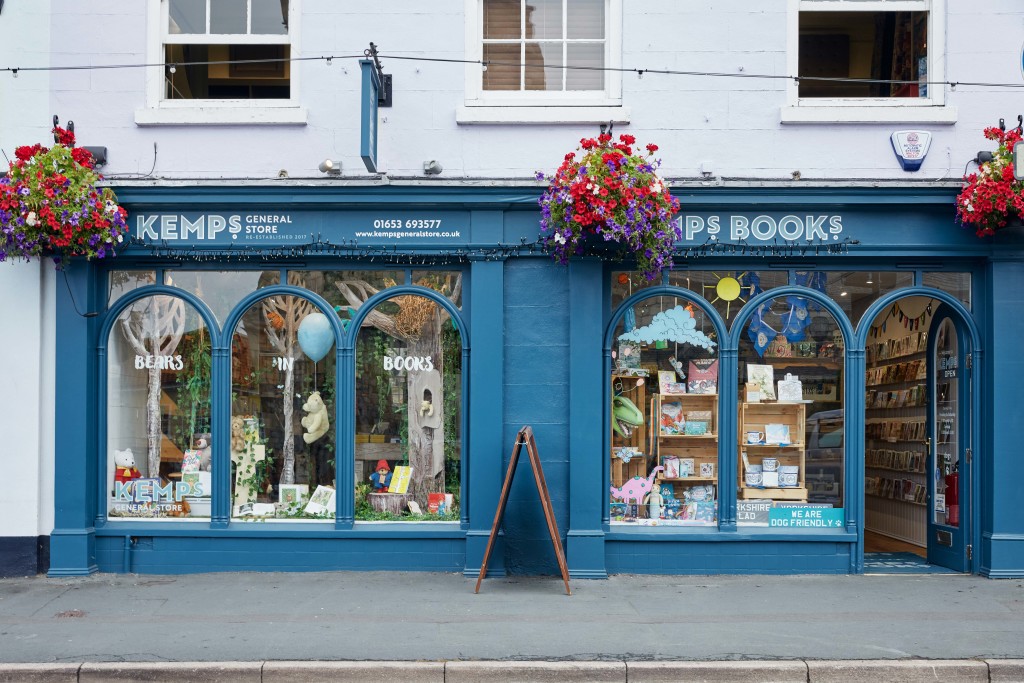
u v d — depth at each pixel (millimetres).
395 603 7637
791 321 8977
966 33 8727
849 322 8891
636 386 9008
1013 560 8562
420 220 8695
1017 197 7895
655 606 7555
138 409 9055
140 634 6754
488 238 8672
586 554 8555
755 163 8695
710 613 7336
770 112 8719
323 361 9055
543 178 8148
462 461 8906
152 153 8734
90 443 8742
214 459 8906
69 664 6062
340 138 8750
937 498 9375
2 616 7270
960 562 8906
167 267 8945
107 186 8430
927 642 6562
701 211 8680
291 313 9055
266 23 9062
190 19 9062
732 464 8883
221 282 9031
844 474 8883
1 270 8633
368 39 8773
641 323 9016
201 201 8602
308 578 8531
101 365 8859
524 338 8758
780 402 8977
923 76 9000
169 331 9062
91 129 8727
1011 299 8586
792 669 6062
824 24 9086
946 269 8828
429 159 8719
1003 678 6074
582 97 8969
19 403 8625
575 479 8602
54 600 7754
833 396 8961
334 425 9000
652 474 9000
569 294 8719
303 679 6000
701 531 8820
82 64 8750
